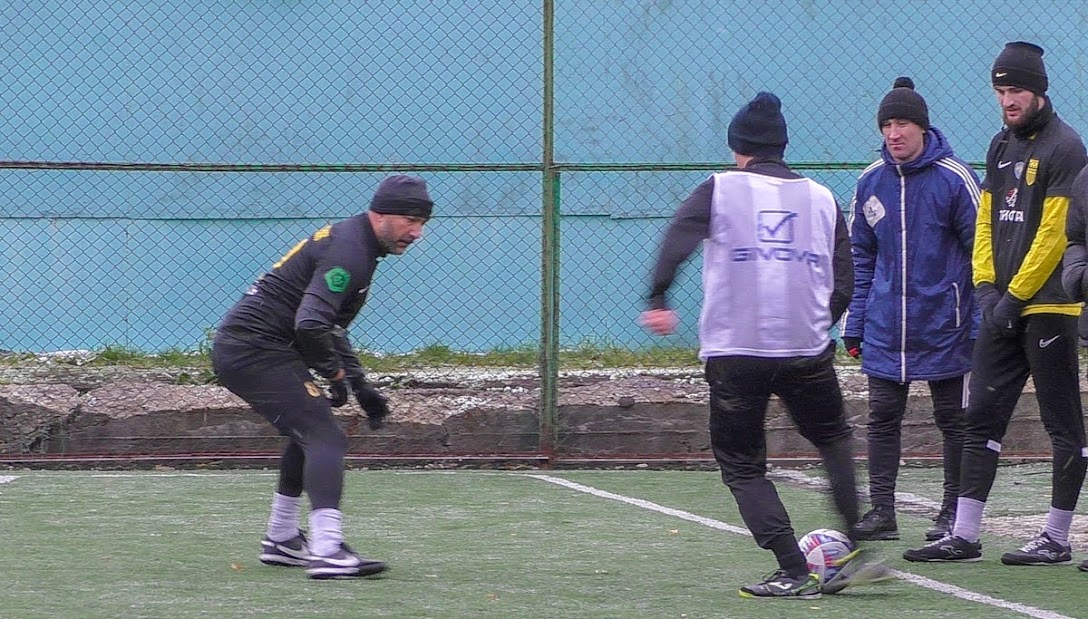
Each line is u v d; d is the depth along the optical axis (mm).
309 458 20594
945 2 50469
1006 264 22141
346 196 49625
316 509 20578
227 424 36594
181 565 21688
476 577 20844
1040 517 28016
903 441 37656
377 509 28578
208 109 48844
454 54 49344
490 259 48844
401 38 49250
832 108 50562
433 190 48781
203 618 17594
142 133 48656
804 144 50562
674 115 50406
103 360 45438
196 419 36531
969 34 50594
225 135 48906
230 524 26141
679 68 50406
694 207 18500
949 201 24078
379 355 46094
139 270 48719
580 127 50125
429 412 37188
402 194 20312
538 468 36250
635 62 50281
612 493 31406
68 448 36250
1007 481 33719
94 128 48438
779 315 18406
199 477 33812
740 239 18500
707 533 25500
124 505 28719
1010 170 22188
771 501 19219
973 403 22469
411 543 24219
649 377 40938
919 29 50500
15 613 17875
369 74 49156
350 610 18172
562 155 50031
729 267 18531
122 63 48562
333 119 49094
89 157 48406
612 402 37219
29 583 20031
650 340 46312
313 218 49531
